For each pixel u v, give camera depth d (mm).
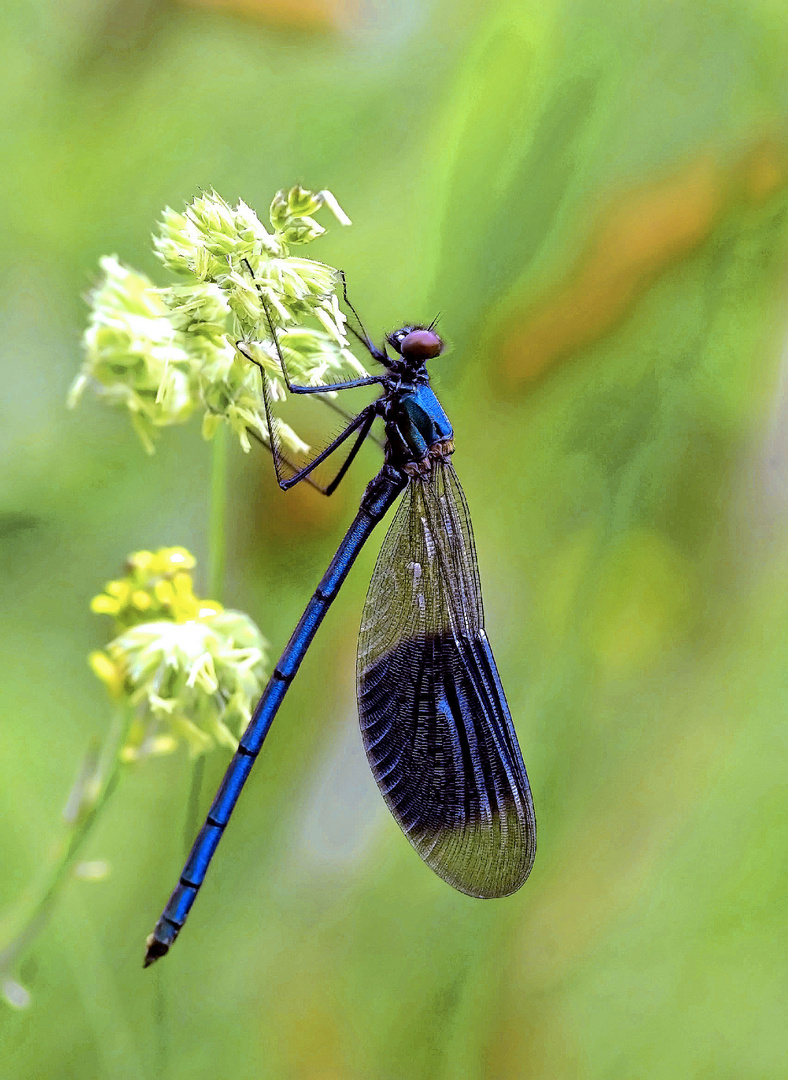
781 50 551
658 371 553
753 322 553
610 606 554
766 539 554
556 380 555
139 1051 542
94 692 556
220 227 522
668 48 552
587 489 554
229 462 556
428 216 554
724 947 550
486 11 553
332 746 552
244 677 526
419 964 546
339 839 550
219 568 530
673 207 552
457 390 555
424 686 544
